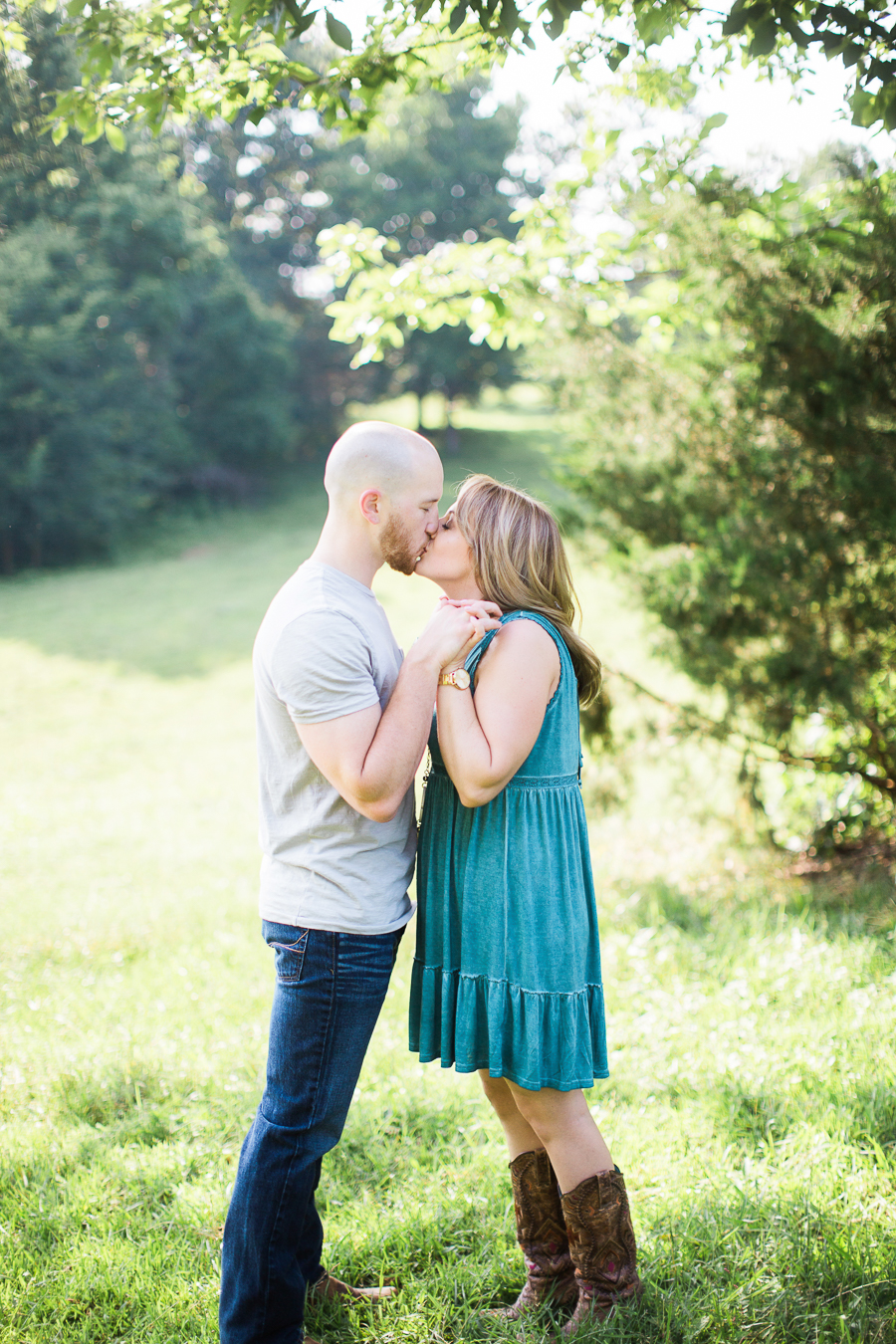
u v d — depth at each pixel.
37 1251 2.39
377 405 50.38
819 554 4.46
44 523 25.00
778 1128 2.71
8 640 18.50
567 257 4.82
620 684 5.46
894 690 4.91
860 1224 2.23
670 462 4.95
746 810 5.49
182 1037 3.64
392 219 40.28
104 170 11.09
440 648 1.86
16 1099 3.25
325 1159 2.74
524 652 1.95
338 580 1.97
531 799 2.00
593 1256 2.03
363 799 1.83
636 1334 1.98
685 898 4.84
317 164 41.72
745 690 4.84
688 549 5.12
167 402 29.00
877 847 5.20
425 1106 2.98
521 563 2.07
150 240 21.28
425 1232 2.39
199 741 12.29
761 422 4.63
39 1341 2.10
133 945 5.17
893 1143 2.54
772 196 4.28
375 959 1.96
